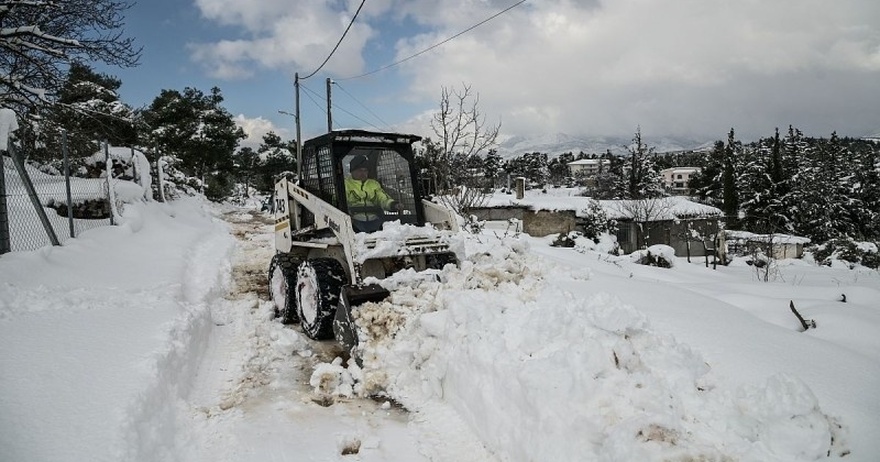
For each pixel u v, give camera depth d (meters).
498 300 4.71
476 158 17.28
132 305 5.56
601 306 3.87
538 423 3.21
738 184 38.12
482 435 3.71
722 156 45.84
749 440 2.86
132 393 3.60
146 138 24.56
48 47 10.59
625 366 3.35
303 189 6.77
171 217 15.13
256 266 10.73
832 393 3.30
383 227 5.74
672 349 3.48
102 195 10.78
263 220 21.92
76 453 2.93
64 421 3.21
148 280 6.86
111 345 4.39
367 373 4.64
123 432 3.17
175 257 9.05
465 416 3.97
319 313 5.51
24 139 11.26
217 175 36.75
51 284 5.80
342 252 5.96
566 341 3.70
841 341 4.84
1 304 4.92
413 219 6.41
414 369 4.66
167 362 4.28
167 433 3.63
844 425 2.94
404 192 6.46
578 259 10.40
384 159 6.43
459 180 16.47
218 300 7.74
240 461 3.49
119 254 8.19
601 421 3.01
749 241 22.73
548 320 3.90
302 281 6.03
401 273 5.34
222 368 5.18
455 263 5.89
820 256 21.50
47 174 12.53
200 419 4.04
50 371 3.79
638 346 3.51
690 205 25.41
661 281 8.44
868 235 33.53
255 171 48.81
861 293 6.70
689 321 4.79
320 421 4.08
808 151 45.03
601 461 2.85
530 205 23.41
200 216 18.81
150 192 15.15
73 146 12.80
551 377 3.28
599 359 3.32
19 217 8.38
